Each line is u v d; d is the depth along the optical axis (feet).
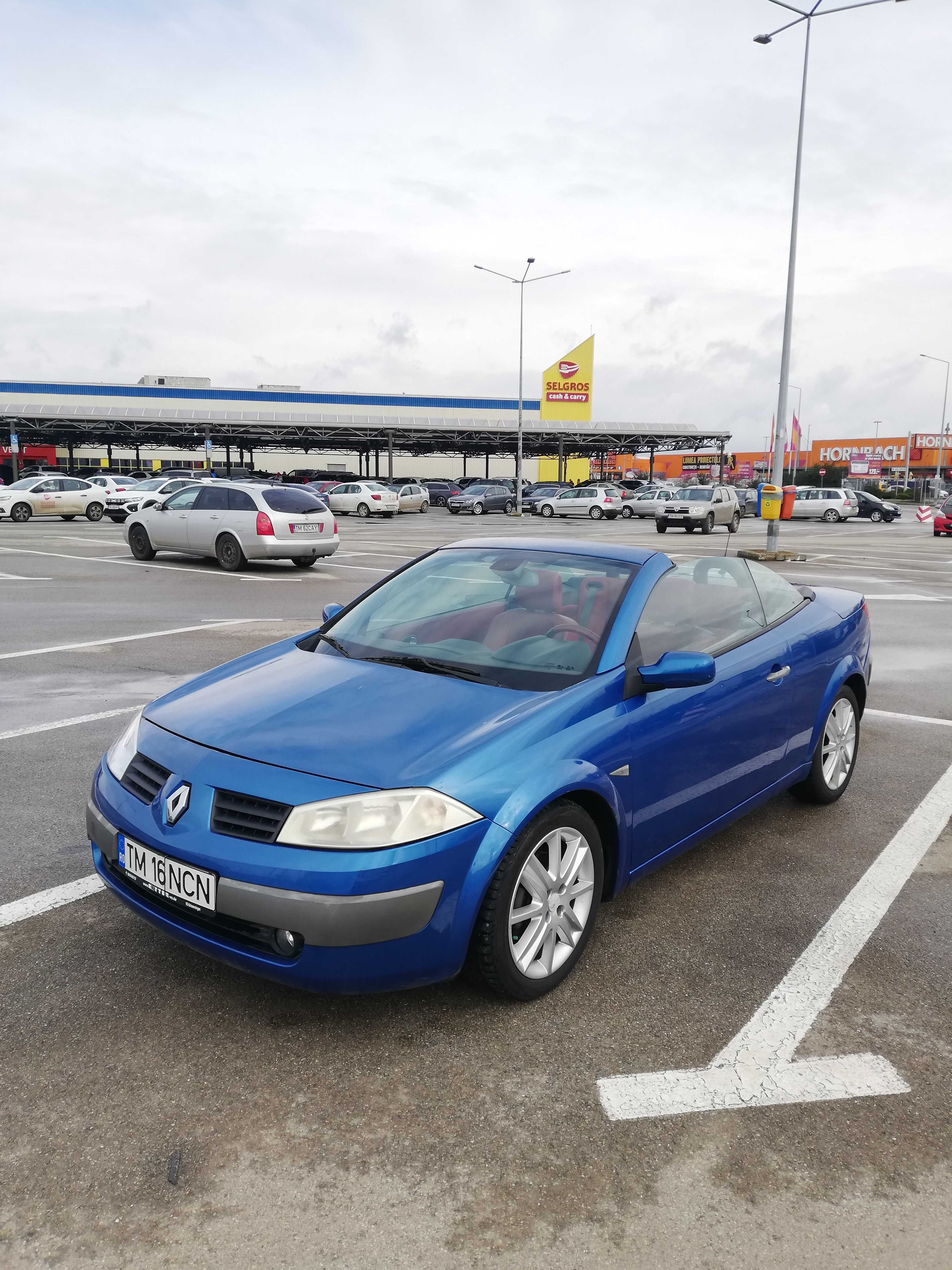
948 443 322.55
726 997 9.68
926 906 11.91
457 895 8.48
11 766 16.38
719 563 13.73
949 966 10.44
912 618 36.52
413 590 13.08
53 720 19.38
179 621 32.63
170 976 9.78
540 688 10.32
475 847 8.55
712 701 11.63
